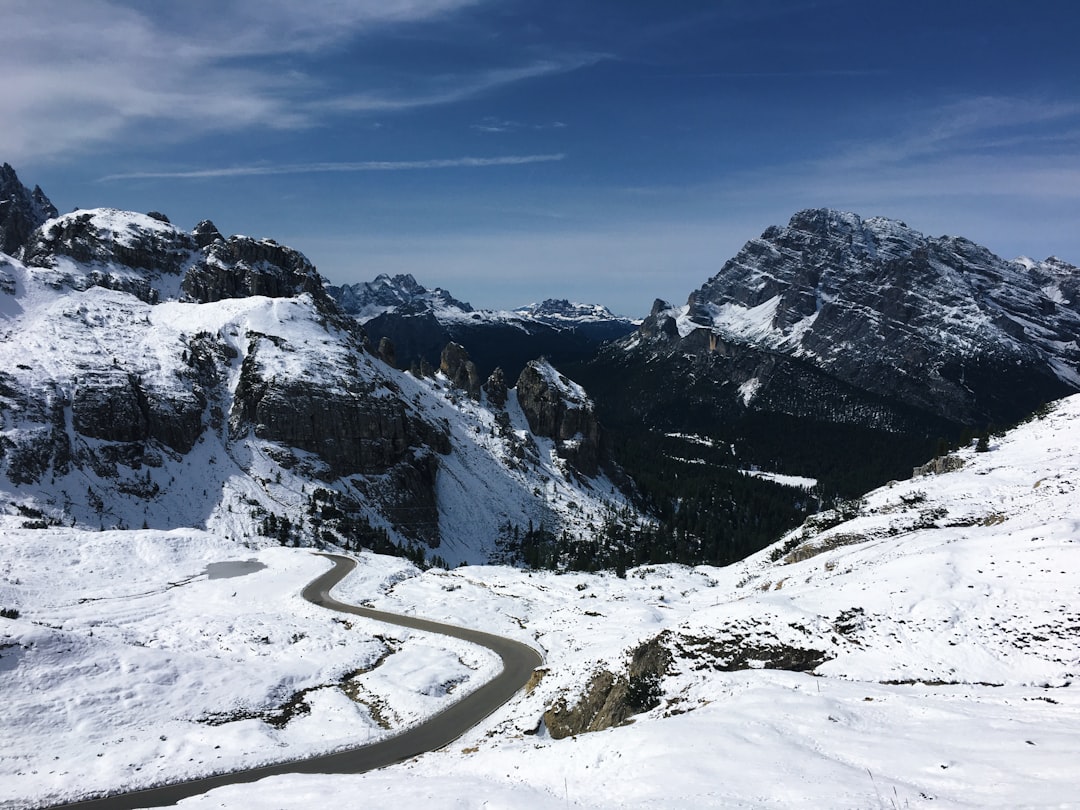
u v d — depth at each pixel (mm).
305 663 65125
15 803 37094
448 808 23656
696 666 40750
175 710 51562
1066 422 106438
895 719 27047
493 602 90312
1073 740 21984
